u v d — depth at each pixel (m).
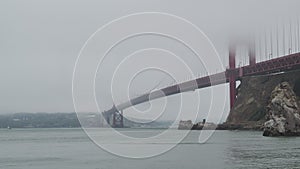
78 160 59.81
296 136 100.62
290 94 105.00
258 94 170.00
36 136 167.12
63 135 172.12
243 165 47.84
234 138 104.75
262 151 64.31
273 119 104.88
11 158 66.19
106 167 50.09
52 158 64.50
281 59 157.25
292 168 44.56
